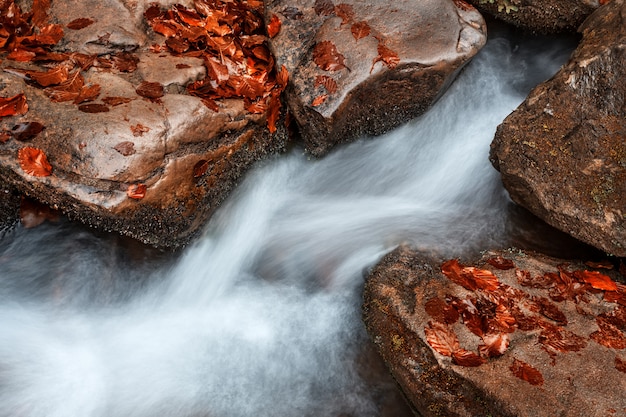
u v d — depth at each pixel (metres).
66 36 2.39
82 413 2.17
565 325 2.19
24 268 2.30
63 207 2.24
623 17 2.42
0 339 2.22
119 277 2.33
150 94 2.32
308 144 2.54
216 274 2.41
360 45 2.48
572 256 2.39
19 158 2.20
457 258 2.37
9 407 2.15
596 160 2.33
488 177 2.57
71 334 2.26
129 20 2.46
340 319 2.31
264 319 2.34
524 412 2.04
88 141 2.19
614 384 2.08
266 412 2.20
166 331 2.31
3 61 2.31
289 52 2.50
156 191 2.26
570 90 2.39
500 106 2.73
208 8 2.56
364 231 2.46
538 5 2.68
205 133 2.34
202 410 2.19
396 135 2.62
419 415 2.18
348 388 2.24
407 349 2.18
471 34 2.56
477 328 2.17
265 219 2.50
